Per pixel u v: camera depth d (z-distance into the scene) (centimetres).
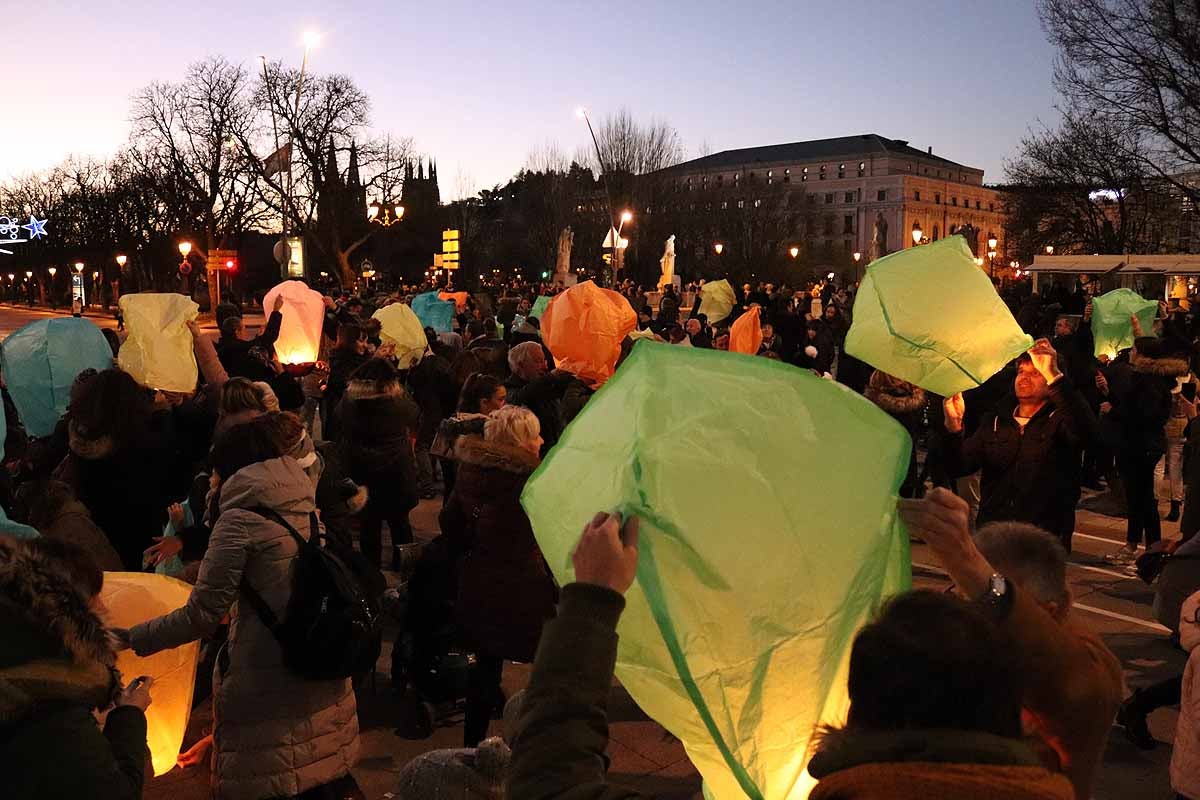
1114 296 1257
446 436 646
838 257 9312
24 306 7975
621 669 154
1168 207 4356
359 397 648
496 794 280
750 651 146
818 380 163
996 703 134
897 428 166
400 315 1100
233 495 349
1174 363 754
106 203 6819
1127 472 775
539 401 694
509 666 567
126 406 493
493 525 421
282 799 347
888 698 134
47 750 202
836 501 155
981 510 590
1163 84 2780
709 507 145
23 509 411
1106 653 203
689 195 8019
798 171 12644
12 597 207
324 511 462
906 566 169
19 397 602
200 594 331
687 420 151
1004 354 378
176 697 366
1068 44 2867
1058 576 232
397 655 495
